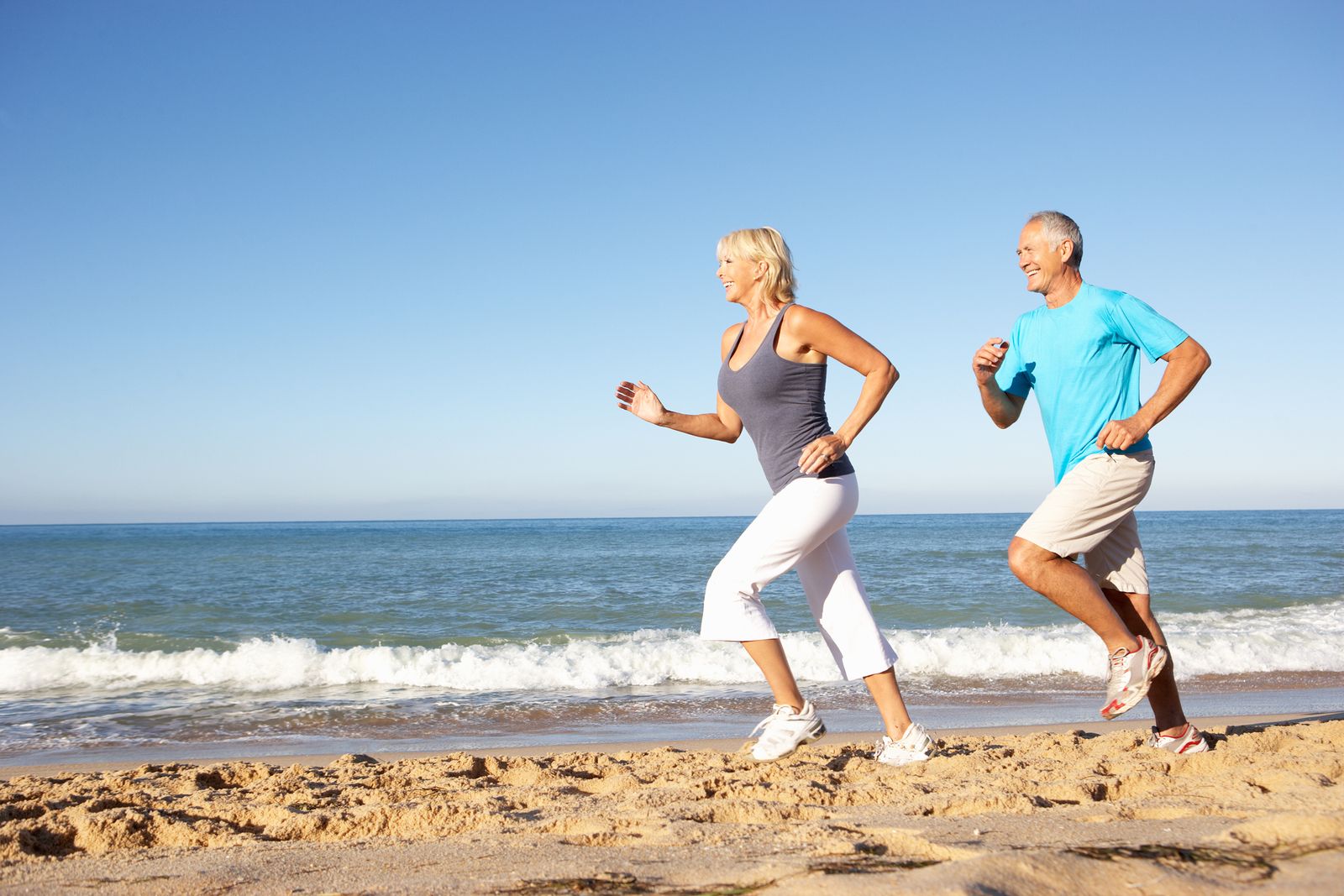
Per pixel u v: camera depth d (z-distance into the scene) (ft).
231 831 8.61
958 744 13.41
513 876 6.20
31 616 49.90
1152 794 8.47
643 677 27.84
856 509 10.40
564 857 6.70
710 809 8.25
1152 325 9.61
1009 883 5.16
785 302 10.62
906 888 5.15
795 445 10.23
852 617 10.87
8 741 19.99
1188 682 27.55
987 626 39.04
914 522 379.35
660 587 67.21
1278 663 30.30
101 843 8.38
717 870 6.04
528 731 20.95
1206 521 273.95
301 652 29.45
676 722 21.91
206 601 57.31
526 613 51.42
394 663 28.40
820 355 10.26
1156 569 76.38
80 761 17.95
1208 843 5.91
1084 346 10.02
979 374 10.77
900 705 10.94
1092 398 10.03
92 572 83.87
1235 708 22.77
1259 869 5.41
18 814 9.52
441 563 95.81
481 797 9.74
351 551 127.54
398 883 6.17
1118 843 6.06
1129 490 9.83
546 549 130.93
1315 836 5.93
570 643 34.55
